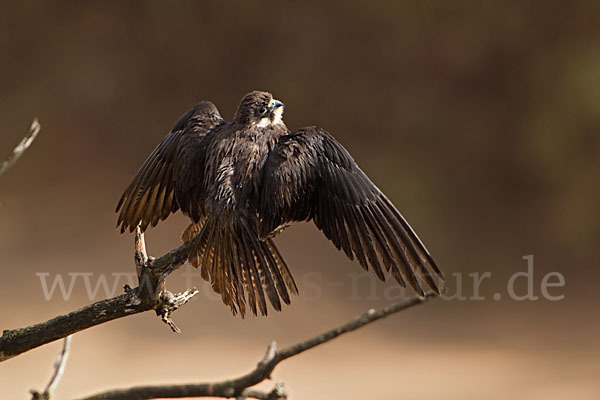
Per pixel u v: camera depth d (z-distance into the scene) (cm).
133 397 1326
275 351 1327
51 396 1338
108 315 1347
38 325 1345
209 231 1355
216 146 1362
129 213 1369
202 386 1327
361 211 1359
